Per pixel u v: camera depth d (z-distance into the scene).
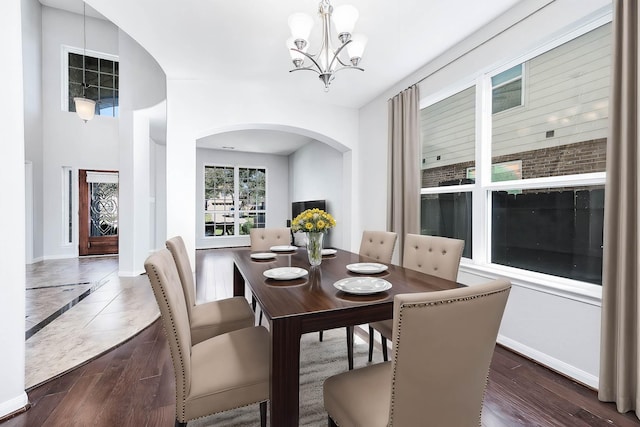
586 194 2.11
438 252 2.07
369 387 1.17
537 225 2.43
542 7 2.15
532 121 2.42
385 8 2.35
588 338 1.92
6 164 1.67
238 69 3.41
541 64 2.34
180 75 3.57
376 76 3.58
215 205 8.81
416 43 2.86
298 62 1.98
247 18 2.47
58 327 2.88
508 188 2.59
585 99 2.07
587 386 1.92
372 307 1.34
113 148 6.92
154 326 2.93
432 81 3.20
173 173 3.65
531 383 1.97
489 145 2.80
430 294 0.86
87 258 6.61
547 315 2.16
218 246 8.84
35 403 1.76
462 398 0.99
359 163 4.68
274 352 1.18
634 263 1.66
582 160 2.09
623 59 1.66
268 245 3.24
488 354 1.00
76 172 6.62
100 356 2.33
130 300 3.71
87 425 1.58
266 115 4.05
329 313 1.27
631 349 1.67
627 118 1.65
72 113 6.55
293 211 8.36
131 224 4.92
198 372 1.30
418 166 3.35
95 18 6.55
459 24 2.57
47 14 6.22
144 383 1.97
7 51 1.68
